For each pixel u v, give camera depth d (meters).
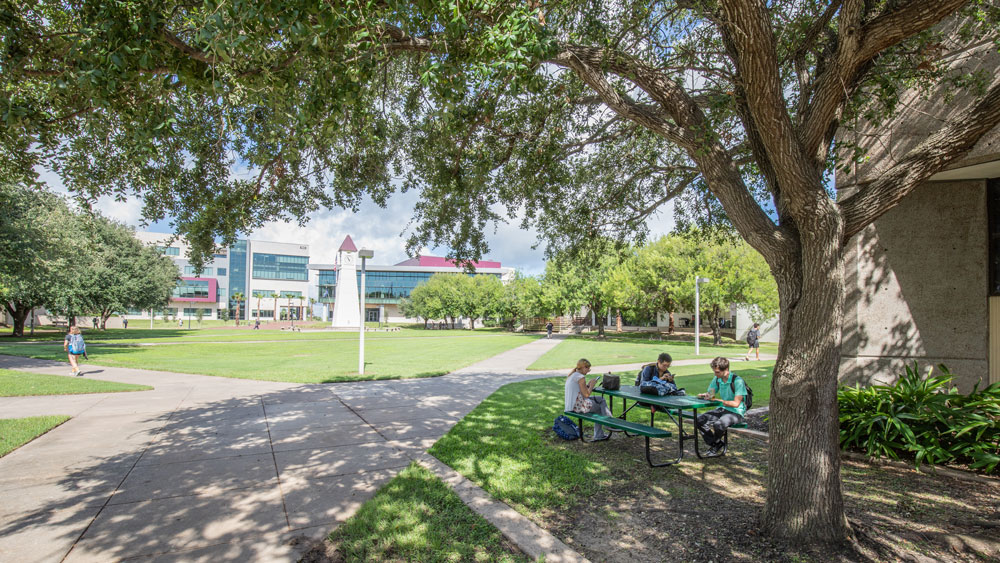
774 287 30.97
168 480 4.99
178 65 3.84
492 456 5.78
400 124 7.93
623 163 9.42
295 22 3.06
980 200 6.69
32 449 6.16
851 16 3.41
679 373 14.87
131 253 37.34
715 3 4.68
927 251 6.93
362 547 3.49
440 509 4.16
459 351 25.50
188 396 10.27
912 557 3.27
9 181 5.28
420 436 6.81
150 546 3.54
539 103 7.11
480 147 7.43
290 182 7.70
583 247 10.14
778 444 3.64
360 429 7.24
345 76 3.82
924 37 4.70
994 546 3.33
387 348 27.84
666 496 4.51
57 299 30.11
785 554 3.32
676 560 3.28
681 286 33.31
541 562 3.21
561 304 42.56
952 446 5.23
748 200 3.99
